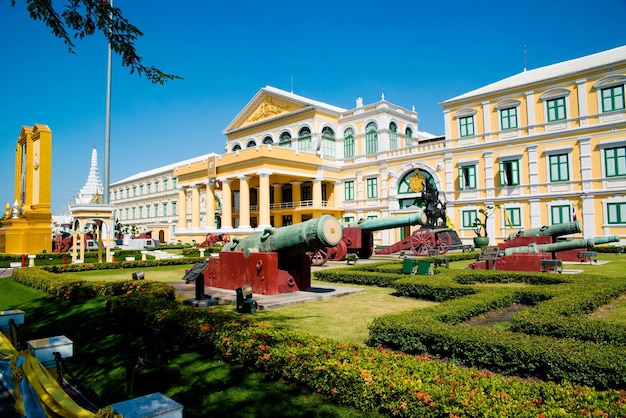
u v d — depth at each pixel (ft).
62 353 17.25
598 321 22.13
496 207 105.40
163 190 225.56
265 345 18.89
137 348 22.99
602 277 41.09
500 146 106.32
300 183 147.54
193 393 16.62
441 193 115.65
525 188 102.17
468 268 57.06
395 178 127.54
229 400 15.87
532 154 101.30
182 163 228.84
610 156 90.99
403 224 79.00
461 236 112.27
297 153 130.21
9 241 96.27
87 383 18.47
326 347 17.95
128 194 261.03
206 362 20.17
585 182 93.61
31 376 11.38
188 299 35.19
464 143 112.98
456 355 19.45
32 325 30.01
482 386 13.66
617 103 90.43
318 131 141.90
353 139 142.41
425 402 12.89
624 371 14.87
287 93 161.17
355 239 77.20
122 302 29.63
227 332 21.03
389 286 43.19
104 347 23.67
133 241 148.46
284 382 17.24
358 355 16.89
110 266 68.23
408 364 15.67
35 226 91.45
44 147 93.04
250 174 125.90
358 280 46.09
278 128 154.51
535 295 32.24
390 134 137.39
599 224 91.56
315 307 32.71
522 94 103.45
